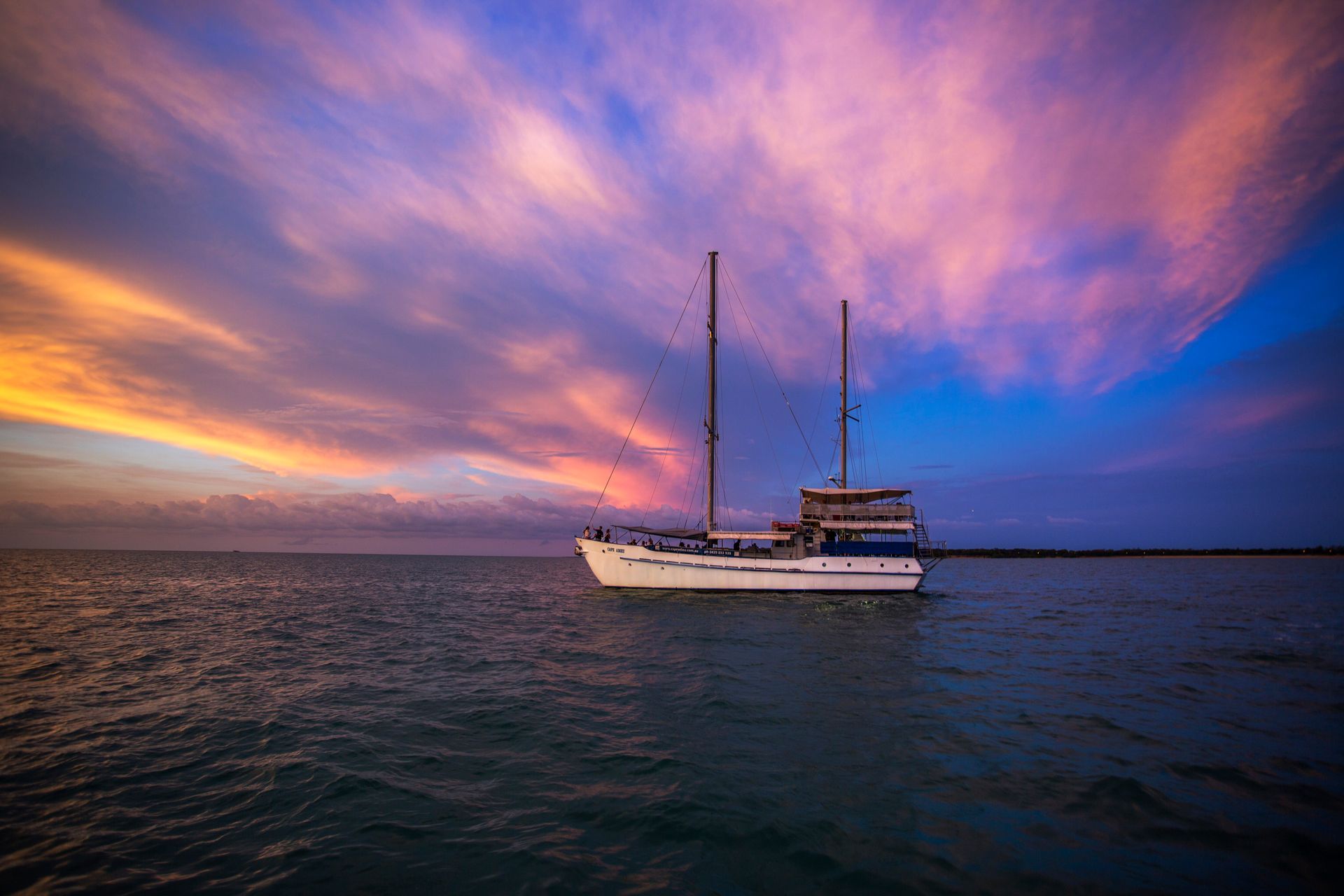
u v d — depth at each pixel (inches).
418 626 1135.0
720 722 495.5
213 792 353.7
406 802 339.0
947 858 274.2
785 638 975.6
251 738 456.1
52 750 426.3
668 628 1098.1
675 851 281.0
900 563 1700.3
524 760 408.5
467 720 503.8
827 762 401.4
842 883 253.0
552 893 246.2
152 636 964.6
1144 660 780.6
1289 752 422.6
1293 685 640.4
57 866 269.1
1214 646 899.4
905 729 474.6
